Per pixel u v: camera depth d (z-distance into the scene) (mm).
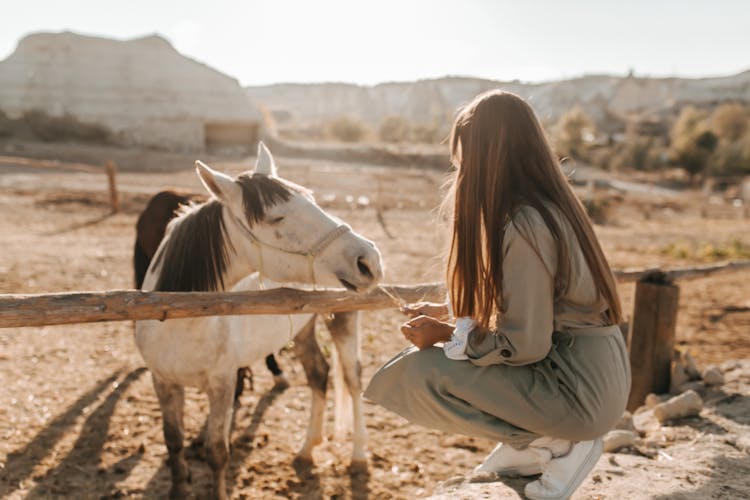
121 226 12695
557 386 1895
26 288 7297
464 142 1900
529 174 1836
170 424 3078
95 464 3641
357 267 2393
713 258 12266
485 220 1823
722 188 38969
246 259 2674
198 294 2486
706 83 135625
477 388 1921
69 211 14008
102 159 25984
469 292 1896
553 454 2111
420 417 2055
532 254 1751
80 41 41281
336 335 3801
